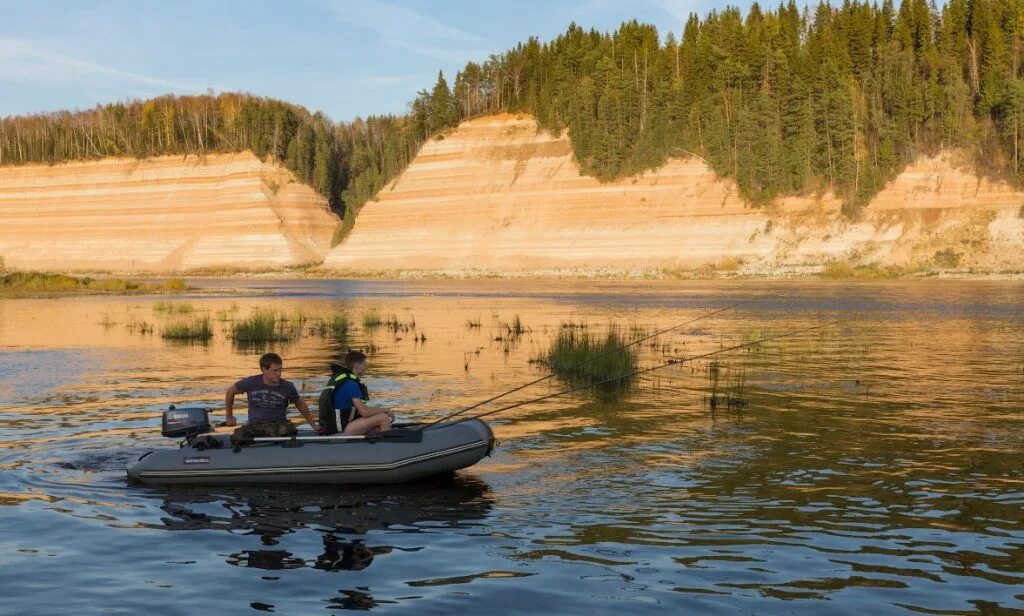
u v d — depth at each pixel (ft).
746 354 76.64
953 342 85.71
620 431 42.73
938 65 343.26
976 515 28.12
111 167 471.21
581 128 352.28
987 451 37.35
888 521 27.53
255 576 23.18
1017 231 276.41
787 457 36.55
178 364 71.77
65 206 466.29
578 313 129.18
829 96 318.45
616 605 20.97
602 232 332.19
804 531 26.58
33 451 38.63
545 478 33.47
